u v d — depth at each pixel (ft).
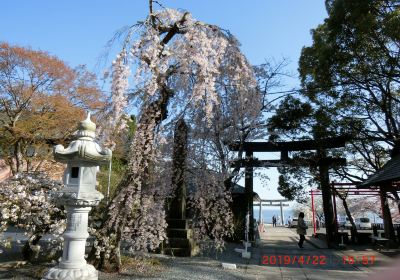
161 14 23.30
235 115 28.76
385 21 33.55
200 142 26.81
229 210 26.73
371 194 52.75
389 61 36.04
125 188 20.72
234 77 25.95
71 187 17.04
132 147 20.62
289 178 51.39
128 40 21.07
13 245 31.12
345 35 37.58
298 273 24.13
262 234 68.90
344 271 25.13
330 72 41.19
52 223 22.26
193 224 27.35
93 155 16.93
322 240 52.13
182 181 27.55
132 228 21.84
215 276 21.99
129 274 21.25
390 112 44.27
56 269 16.08
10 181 21.99
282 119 45.65
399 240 43.29
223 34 25.54
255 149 45.68
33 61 53.16
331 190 49.03
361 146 51.11
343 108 45.80
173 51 22.66
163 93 22.36
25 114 54.90
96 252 21.35
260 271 24.53
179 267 24.44
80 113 54.75
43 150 54.85
